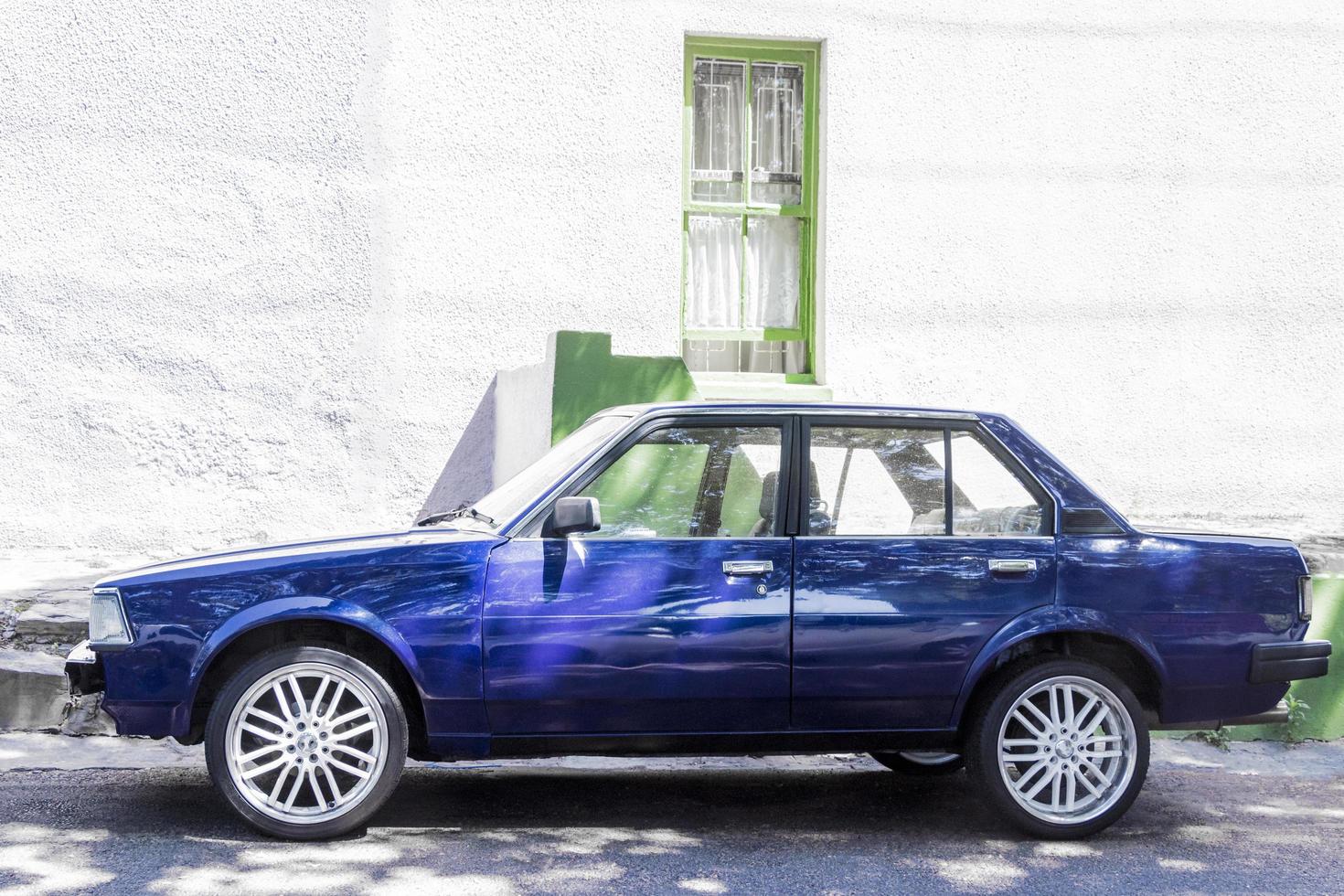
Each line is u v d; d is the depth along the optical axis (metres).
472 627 5.12
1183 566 5.51
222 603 5.08
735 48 10.09
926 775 6.54
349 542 5.35
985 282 10.28
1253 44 10.62
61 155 9.18
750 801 5.98
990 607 5.36
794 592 5.28
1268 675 5.52
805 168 10.27
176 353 9.30
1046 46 10.35
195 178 9.30
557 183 9.70
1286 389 10.67
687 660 5.20
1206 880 4.93
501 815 5.60
